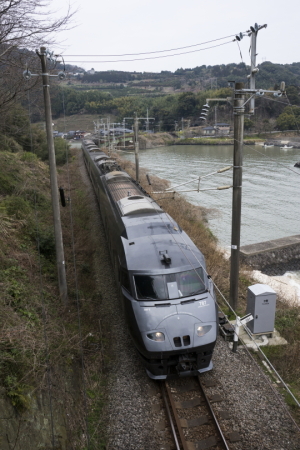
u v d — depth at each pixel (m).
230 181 40.03
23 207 12.30
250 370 7.45
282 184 39.28
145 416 6.35
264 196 34.12
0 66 9.97
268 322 8.60
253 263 17.97
